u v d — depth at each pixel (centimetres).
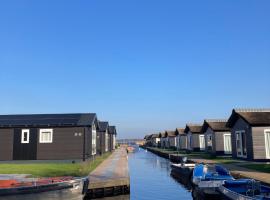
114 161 3900
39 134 3528
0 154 3509
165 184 2898
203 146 5488
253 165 2803
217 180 2058
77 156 3503
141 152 9300
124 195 2258
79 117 3781
